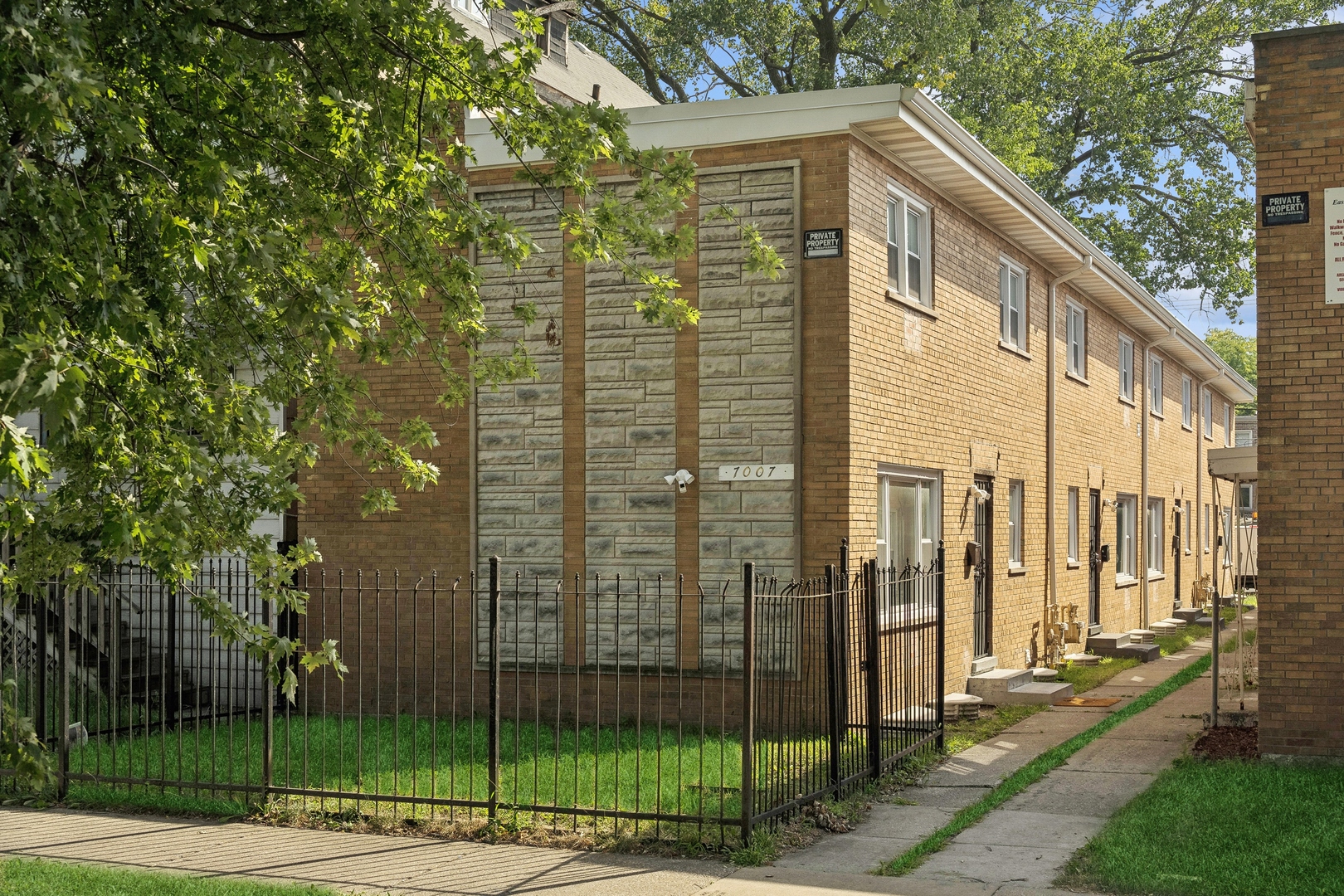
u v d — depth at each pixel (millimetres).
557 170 8547
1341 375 10484
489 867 7871
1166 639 25031
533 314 9570
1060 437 20484
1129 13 38906
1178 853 7773
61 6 5355
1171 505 29891
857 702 10992
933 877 7543
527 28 8867
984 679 15617
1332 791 9297
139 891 7273
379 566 14414
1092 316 22750
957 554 15664
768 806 8570
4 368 4496
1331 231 10578
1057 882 7379
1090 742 12172
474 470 14031
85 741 10945
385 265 10633
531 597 13766
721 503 13055
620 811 8453
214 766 9617
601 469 13547
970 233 16422
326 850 8367
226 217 6582
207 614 6656
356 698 14422
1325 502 10484
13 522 6219
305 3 7652
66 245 5699
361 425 8820
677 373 13281
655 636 13250
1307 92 10703
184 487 6023
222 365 7492
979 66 34125
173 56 6828
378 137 8367
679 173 8625
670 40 33969
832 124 12641
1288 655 10539
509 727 13141
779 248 12945
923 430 14648
